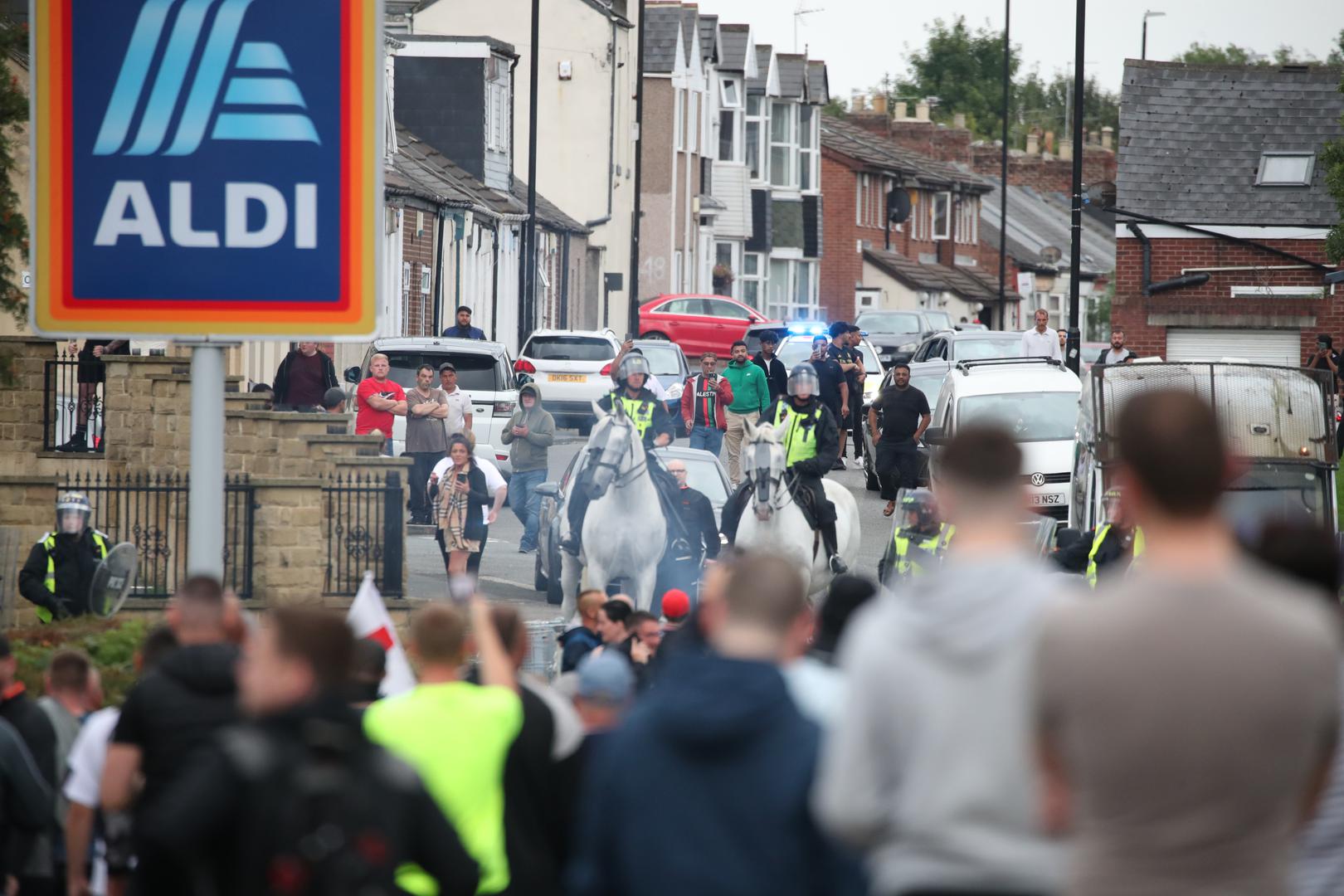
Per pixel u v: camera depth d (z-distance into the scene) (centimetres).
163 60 4575
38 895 3212
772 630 2145
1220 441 1781
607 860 2144
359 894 2036
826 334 18225
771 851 2072
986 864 1981
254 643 2230
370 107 4591
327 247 4606
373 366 10119
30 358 8219
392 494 7256
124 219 4591
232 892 2088
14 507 6931
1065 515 10331
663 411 6769
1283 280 17700
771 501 6475
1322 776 1747
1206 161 18125
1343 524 9156
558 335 16338
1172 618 1717
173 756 2741
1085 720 1719
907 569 6062
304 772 2078
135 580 7100
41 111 4581
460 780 2633
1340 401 14312
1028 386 10812
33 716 3366
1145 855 1688
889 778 2025
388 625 4106
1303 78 18700
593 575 6362
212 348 4619
